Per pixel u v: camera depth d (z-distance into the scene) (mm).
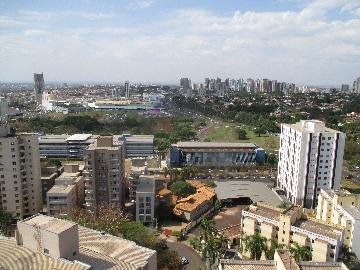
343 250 132875
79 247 99438
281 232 138125
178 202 198500
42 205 191250
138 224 150125
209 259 140875
